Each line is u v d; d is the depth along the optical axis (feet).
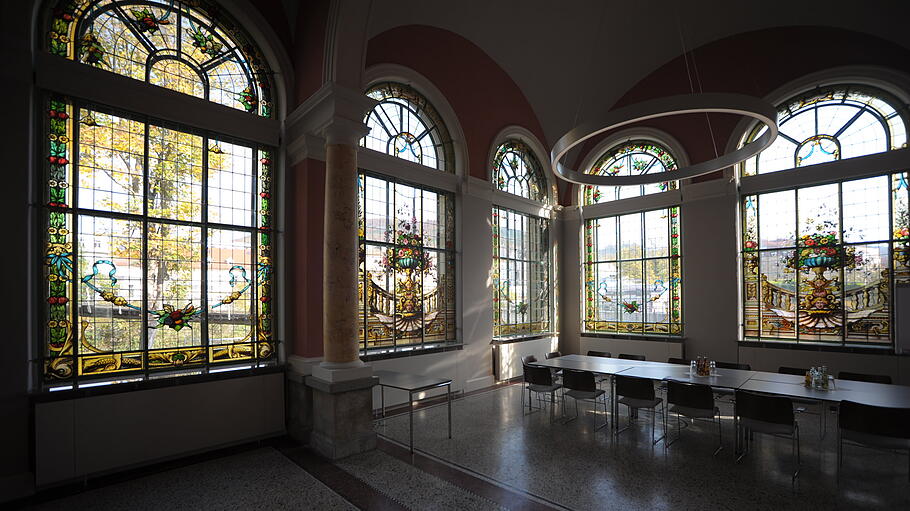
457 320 27.55
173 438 15.88
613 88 33.42
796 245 26.99
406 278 24.90
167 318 16.62
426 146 26.96
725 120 29.48
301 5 19.81
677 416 20.07
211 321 17.74
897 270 23.89
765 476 14.25
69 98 14.79
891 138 24.40
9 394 13.07
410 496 13.01
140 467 15.30
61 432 13.75
